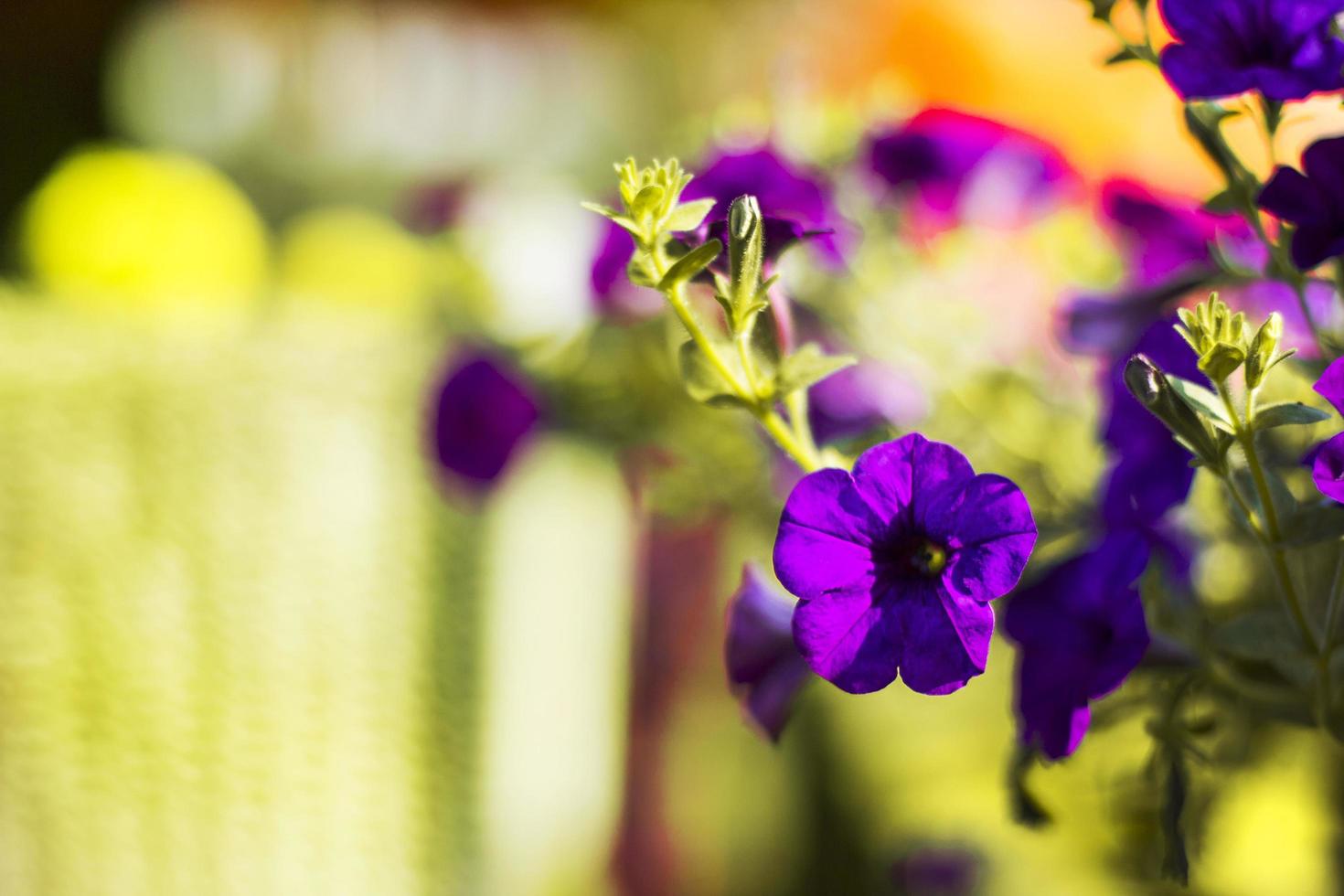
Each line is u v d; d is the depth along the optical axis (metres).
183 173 1.25
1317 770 0.65
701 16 1.48
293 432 0.88
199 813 0.88
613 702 1.19
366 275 1.37
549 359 0.69
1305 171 0.49
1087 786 0.70
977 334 0.65
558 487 1.19
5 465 0.81
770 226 0.51
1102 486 0.56
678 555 1.01
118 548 0.84
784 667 0.53
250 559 0.88
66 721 0.84
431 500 0.93
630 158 0.48
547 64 2.20
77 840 0.85
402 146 2.21
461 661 0.96
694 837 1.10
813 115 0.66
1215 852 0.65
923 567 0.47
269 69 2.17
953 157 0.63
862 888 0.95
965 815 0.88
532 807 1.18
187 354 0.85
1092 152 0.80
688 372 0.49
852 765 1.00
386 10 2.24
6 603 0.82
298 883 0.91
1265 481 0.48
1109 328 0.56
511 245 0.73
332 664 0.92
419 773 0.96
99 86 1.94
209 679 0.88
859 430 0.58
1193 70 0.49
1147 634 0.49
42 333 0.85
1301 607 0.50
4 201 1.84
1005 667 0.81
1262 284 0.57
